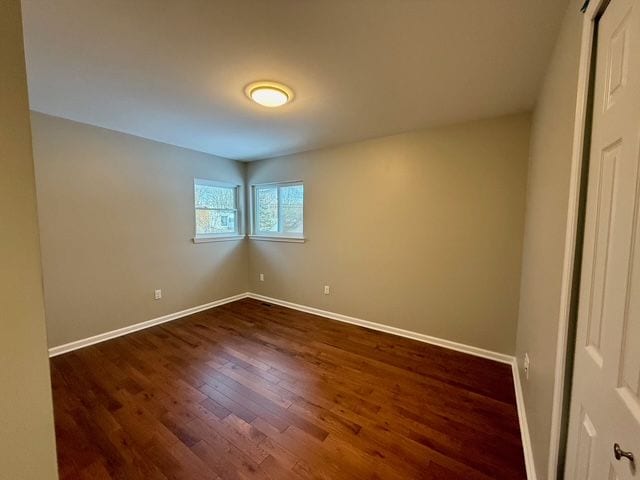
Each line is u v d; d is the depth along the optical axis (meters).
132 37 1.41
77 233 2.72
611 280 0.72
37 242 0.62
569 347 0.99
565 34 1.19
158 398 2.00
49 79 1.83
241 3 1.18
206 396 2.02
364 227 3.29
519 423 1.75
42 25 1.31
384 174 3.10
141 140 3.15
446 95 2.04
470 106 2.24
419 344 2.89
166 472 1.42
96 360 2.53
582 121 0.91
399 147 2.98
